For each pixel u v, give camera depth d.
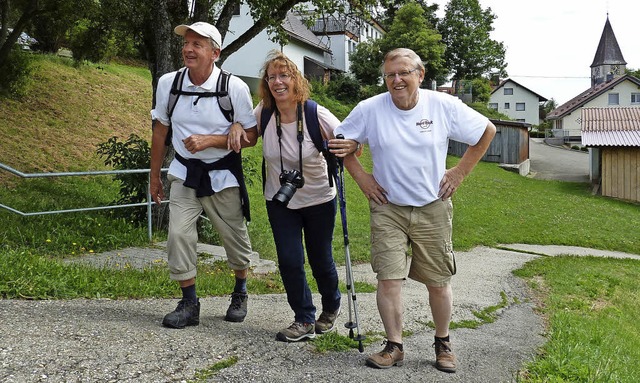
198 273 6.48
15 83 14.77
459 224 15.27
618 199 23.92
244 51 31.09
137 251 7.52
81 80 18.69
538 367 4.08
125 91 19.53
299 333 3.81
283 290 6.46
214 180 3.90
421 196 3.46
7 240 6.77
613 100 59.66
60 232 7.54
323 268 4.06
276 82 3.67
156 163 4.14
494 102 73.56
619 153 24.20
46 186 10.54
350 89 37.09
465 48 57.41
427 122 3.46
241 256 4.18
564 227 16.64
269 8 8.94
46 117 14.75
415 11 40.53
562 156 42.75
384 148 3.47
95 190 11.11
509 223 16.39
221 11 9.71
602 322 6.93
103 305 4.29
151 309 4.36
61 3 12.89
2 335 3.25
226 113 3.84
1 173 10.66
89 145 13.98
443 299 3.62
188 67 3.78
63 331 3.45
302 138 3.75
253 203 13.49
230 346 3.54
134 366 3.04
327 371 3.34
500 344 4.71
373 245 3.58
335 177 3.88
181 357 3.25
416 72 3.38
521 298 7.83
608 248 14.96
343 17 11.22
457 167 3.57
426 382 3.39
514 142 31.55
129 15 9.23
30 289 4.30
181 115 3.85
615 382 4.18
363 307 5.50
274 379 3.13
